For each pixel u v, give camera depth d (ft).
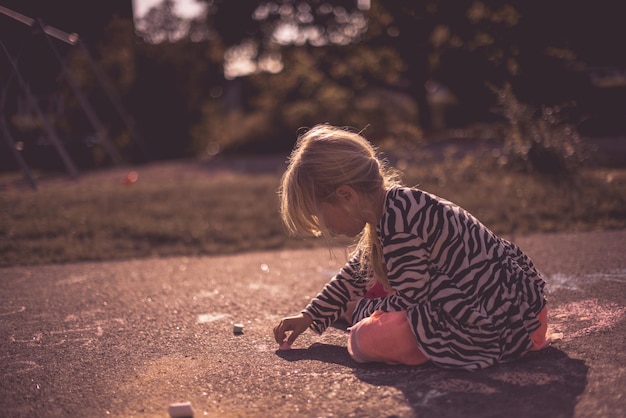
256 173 32.71
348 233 7.41
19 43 27.68
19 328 9.55
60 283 12.41
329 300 8.30
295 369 7.37
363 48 58.75
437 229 7.02
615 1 41.81
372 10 54.29
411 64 55.26
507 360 7.12
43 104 36.86
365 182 7.11
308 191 7.13
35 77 31.73
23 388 7.23
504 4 42.83
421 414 5.96
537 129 24.30
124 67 51.72
